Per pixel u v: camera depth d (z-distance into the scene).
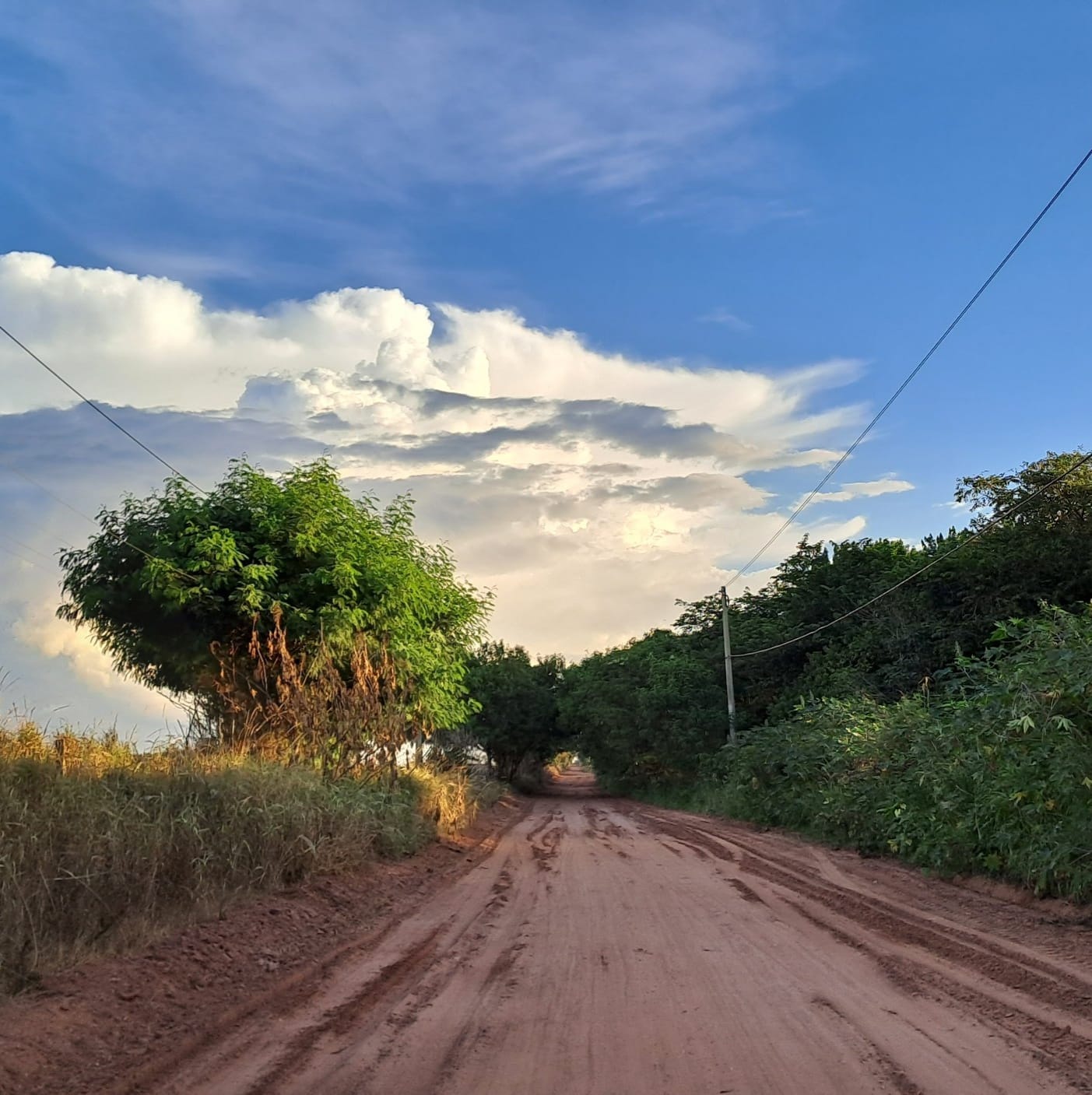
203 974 7.32
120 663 18.02
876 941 8.94
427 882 13.37
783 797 23.45
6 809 8.07
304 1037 5.99
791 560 43.72
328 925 9.66
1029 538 28.19
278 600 16.77
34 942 6.79
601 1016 6.45
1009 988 7.06
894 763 17.06
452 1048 5.77
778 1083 5.08
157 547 16.70
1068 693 10.70
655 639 51.12
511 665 61.53
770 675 41.66
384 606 18.42
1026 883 11.12
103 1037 5.82
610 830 24.19
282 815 11.16
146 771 10.88
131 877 8.28
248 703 16.91
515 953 8.52
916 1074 5.16
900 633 31.52
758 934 9.37
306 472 18.11
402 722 18.22
